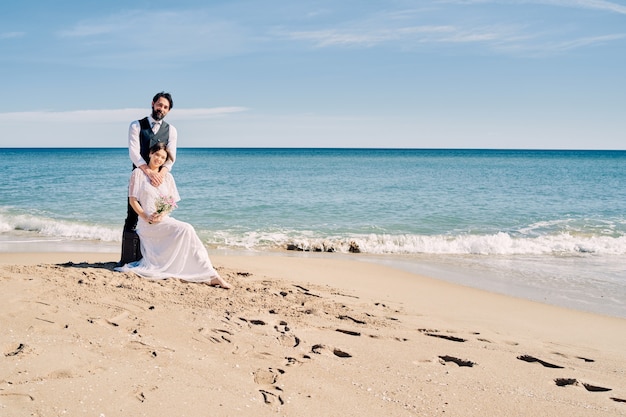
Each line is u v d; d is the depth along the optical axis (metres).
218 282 6.18
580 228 16.12
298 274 8.52
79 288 5.33
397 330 5.13
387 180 37.00
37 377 3.23
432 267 10.61
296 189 28.70
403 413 3.21
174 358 3.76
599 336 5.78
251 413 3.04
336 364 3.96
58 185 28.91
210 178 38.03
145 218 6.23
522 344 5.03
